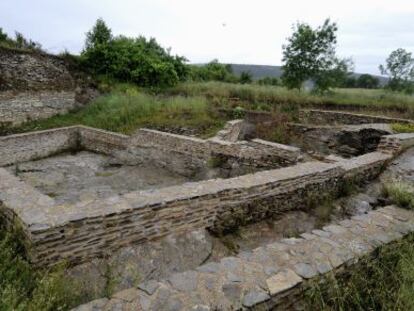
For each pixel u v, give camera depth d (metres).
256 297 2.26
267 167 6.96
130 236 3.39
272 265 2.67
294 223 4.54
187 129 10.65
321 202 5.10
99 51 14.54
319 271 2.62
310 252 2.91
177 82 16.25
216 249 3.79
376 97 15.53
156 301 2.18
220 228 4.12
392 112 12.92
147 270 3.21
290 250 2.93
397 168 6.16
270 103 13.96
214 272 2.54
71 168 8.66
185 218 3.77
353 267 2.87
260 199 4.41
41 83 12.10
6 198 3.44
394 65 18.20
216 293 2.29
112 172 8.42
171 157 8.53
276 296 2.33
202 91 15.15
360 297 2.58
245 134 11.84
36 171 8.27
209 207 3.95
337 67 15.27
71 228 2.97
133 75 15.09
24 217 2.97
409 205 4.12
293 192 4.78
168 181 7.82
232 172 7.44
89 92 14.16
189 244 3.69
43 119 12.11
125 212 3.29
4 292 2.12
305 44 14.60
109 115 11.70
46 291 2.27
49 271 2.85
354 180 5.65
